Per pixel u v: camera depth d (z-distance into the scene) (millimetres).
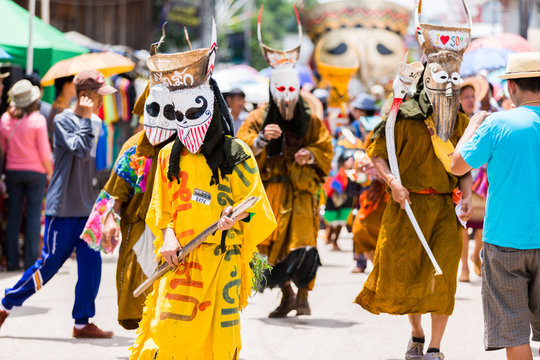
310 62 51562
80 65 19766
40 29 23312
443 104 10484
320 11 50281
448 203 10688
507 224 8773
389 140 10414
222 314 8148
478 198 17391
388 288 10695
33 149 18484
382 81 46250
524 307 8844
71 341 12242
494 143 8859
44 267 12312
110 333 12508
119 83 24062
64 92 16062
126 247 10938
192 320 8047
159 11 47750
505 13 65250
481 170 17344
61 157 12242
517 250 8734
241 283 8523
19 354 11414
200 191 8242
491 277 8938
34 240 18828
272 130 13430
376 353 11695
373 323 13758
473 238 24609
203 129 8180
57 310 14562
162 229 8367
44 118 18609
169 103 10211
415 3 10656
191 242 8055
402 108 10625
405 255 10648
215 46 8219
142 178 10828
